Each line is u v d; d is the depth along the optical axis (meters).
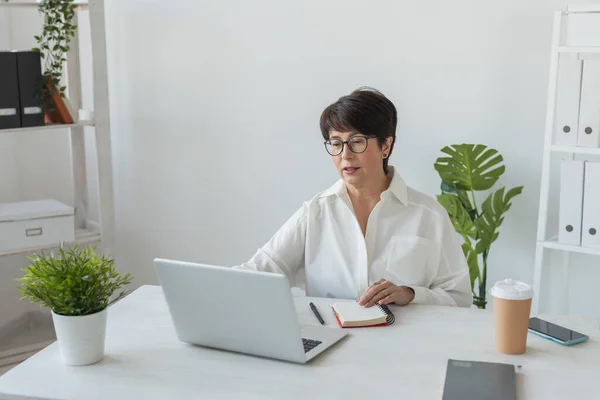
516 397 1.61
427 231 2.42
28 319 3.84
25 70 3.29
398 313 2.13
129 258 4.02
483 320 2.07
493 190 3.22
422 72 3.25
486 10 3.11
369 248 2.41
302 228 2.48
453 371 1.71
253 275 1.75
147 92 3.79
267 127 3.57
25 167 3.99
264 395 1.64
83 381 1.73
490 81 3.14
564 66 2.78
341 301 2.23
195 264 1.82
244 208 3.70
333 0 3.35
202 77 3.65
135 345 1.93
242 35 3.54
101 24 3.49
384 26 3.28
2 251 3.29
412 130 3.31
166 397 1.65
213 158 3.71
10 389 1.69
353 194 2.42
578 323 2.05
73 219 3.48
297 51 3.45
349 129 2.27
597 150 2.75
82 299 1.78
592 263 3.09
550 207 3.11
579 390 1.65
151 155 3.84
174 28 3.66
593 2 2.95
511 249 3.23
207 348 1.91
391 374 1.74
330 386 1.68
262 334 1.81
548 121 2.86
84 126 3.83
